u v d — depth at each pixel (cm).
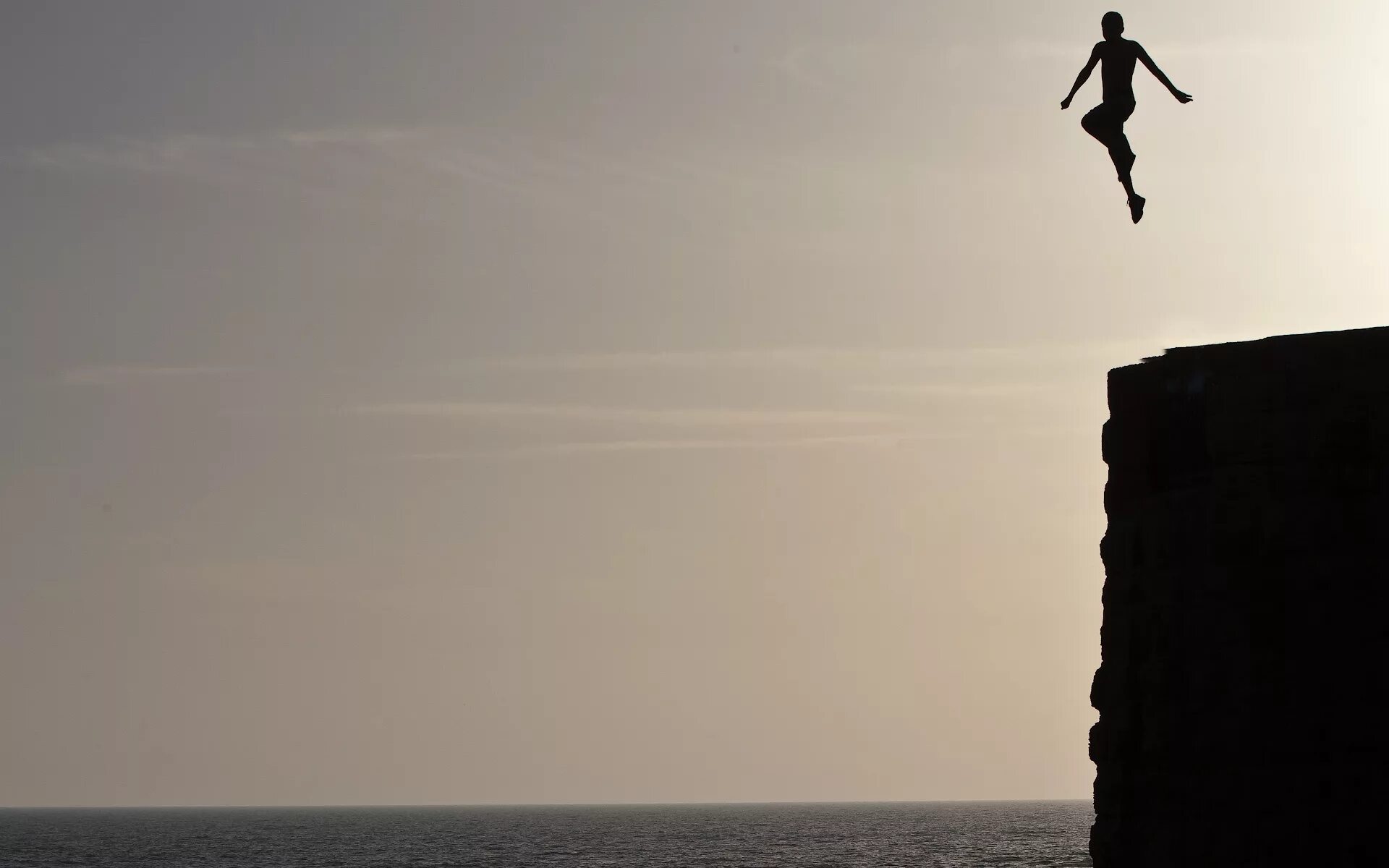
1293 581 1914
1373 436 1906
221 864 17350
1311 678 1892
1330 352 1934
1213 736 1936
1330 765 1869
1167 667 1992
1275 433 1945
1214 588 1959
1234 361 1989
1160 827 1967
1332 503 1911
